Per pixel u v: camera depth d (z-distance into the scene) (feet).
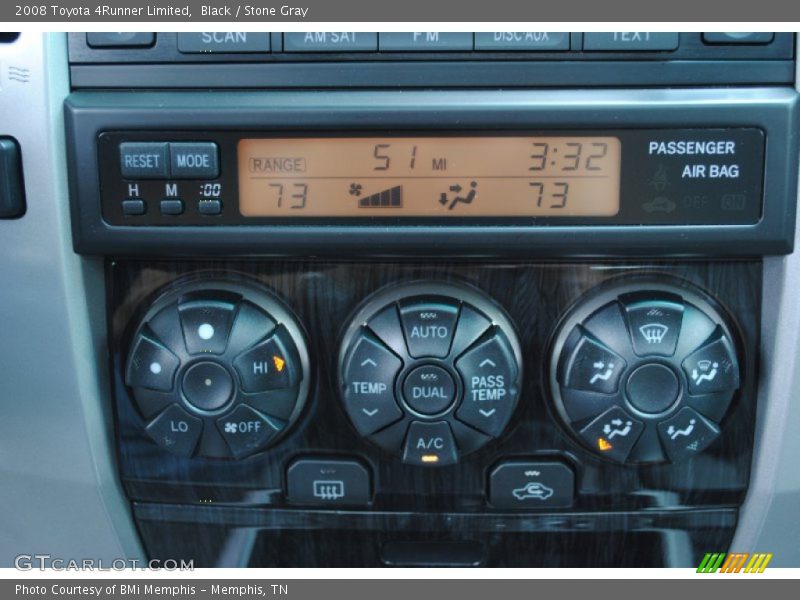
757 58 1.57
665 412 1.65
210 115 1.58
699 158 1.57
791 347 1.66
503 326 1.71
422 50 1.58
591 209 1.60
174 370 1.69
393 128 1.58
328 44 1.59
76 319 1.71
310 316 1.75
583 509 1.82
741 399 1.74
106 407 1.80
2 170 1.62
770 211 1.57
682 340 1.65
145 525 1.90
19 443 1.80
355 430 1.77
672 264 1.71
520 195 1.60
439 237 1.62
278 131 1.59
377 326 1.68
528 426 1.77
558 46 1.58
